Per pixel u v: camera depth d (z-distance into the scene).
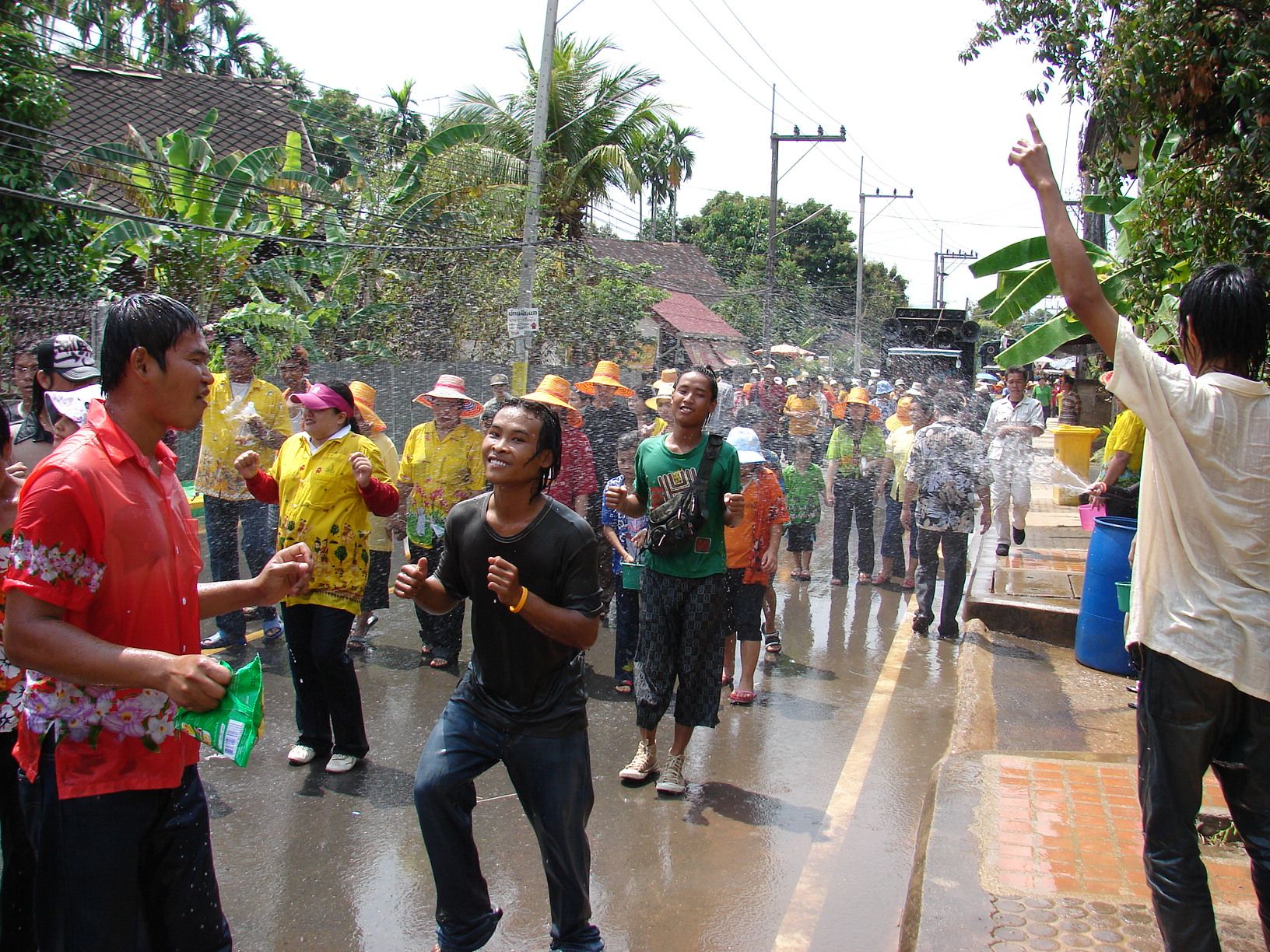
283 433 6.80
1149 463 2.56
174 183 12.16
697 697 4.61
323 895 3.66
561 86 20.78
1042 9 5.14
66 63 14.89
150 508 2.30
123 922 2.27
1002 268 6.03
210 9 27.95
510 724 2.96
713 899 3.68
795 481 9.44
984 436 9.73
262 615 7.30
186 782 2.42
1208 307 2.54
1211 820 3.75
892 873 3.89
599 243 24.48
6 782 2.76
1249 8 4.24
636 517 4.76
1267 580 2.43
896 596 9.10
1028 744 4.88
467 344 16.02
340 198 14.15
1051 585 8.05
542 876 3.84
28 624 2.09
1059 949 2.88
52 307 10.52
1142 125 4.95
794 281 32.06
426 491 6.40
